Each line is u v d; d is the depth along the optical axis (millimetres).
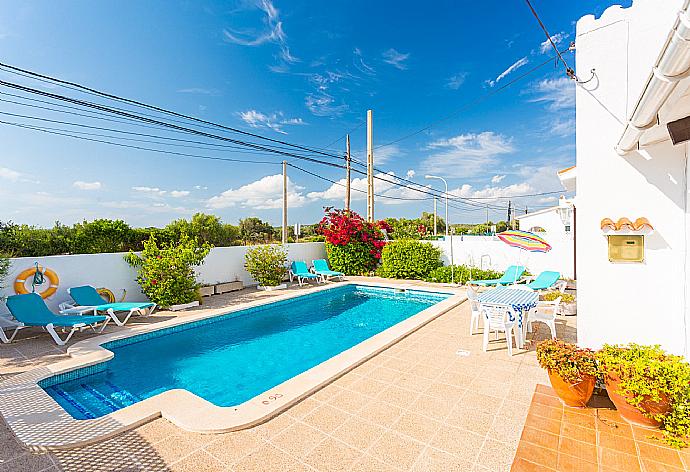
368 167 18203
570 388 3736
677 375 3182
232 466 2980
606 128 4117
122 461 3076
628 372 3348
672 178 3812
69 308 8078
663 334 3873
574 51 4367
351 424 3641
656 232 3883
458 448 3180
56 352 6410
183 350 7398
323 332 8766
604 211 4141
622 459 2934
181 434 3496
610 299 4133
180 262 10039
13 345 6824
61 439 3346
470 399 4160
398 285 13516
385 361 5527
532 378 4770
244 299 11344
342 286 13805
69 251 13555
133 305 8531
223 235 21781
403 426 3582
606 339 4152
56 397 5188
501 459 3004
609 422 3516
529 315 6555
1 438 3436
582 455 3006
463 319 8289
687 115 3043
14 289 8039
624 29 4000
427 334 7062
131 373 6156
